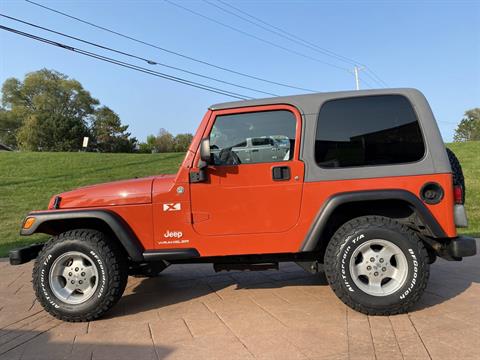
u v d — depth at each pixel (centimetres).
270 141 398
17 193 1520
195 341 343
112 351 334
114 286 397
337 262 379
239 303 432
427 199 376
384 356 301
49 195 1487
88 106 7506
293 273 547
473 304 400
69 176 1886
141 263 446
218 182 396
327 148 391
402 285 371
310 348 318
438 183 375
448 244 382
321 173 386
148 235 402
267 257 418
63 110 7300
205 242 398
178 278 551
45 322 406
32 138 5603
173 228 400
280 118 400
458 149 2117
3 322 411
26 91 7344
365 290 377
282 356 308
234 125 403
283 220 390
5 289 535
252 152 398
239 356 312
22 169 2089
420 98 392
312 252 419
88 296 400
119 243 427
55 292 403
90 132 6112
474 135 6291
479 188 1262
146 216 402
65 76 7638
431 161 379
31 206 1312
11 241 889
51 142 5716
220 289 489
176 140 6869
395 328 348
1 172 1992
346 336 336
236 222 395
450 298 421
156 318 403
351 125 394
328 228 415
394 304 370
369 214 409
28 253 422
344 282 377
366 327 353
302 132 392
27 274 615
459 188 386
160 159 2445
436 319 365
